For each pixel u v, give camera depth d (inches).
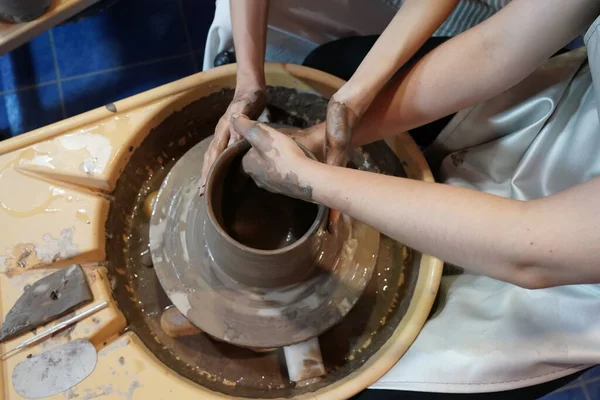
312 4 48.3
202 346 39.4
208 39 50.4
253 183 35.3
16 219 37.3
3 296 35.2
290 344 35.3
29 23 42.0
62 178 38.9
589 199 22.0
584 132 33.7
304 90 44.0
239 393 37.2
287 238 36.7
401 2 48.8
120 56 70.2
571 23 29.3
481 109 38.3
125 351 34.2
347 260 38.4
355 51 46.9
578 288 32.6
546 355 31.9
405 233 25.4
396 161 43.9
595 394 59.2
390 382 34.3
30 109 67.0
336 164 32.4
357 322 40.8
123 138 40.3
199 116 45.3
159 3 73.0
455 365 33.5
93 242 37.5
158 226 39.3
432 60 34.8
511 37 31.3
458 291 38.7
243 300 36.0
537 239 22.3
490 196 24.5
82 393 32.6
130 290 40.5
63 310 34.4
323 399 33.6
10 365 33.1
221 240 30.9
